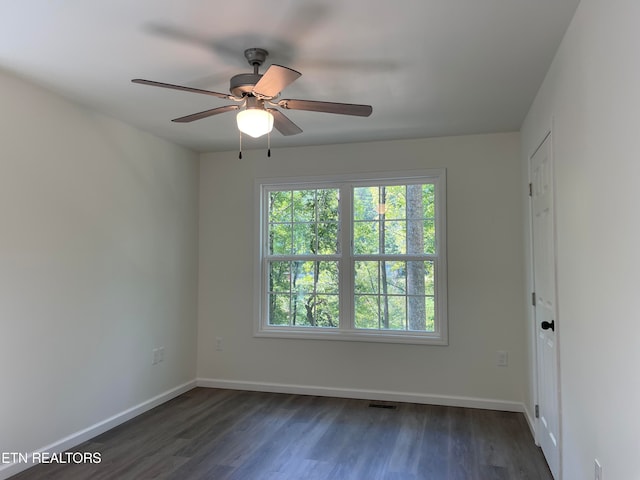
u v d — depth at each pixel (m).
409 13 1.97
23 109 2.72
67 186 3.03
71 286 3.05
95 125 3.28
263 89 2.11
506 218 3.88
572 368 2.17
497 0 1.88
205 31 2.13
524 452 2.98
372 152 4.21
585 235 1.91
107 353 3.37
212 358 4.55
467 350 3.92
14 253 2.65
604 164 1.66
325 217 4.42
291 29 2.11
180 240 4.31
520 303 3.82
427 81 2.75
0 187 2.58
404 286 4.17
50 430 2.88
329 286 4.36
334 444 3.11
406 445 3.09
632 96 1.39
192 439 3.19
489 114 3.40
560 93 2.31
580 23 1.92
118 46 2.29
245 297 4.49
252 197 4.51
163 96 2.99
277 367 4.38
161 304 4.02
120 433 3.30
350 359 4.19
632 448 1.44
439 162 4.04
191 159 4.52
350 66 2.53
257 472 2.70
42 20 2.03
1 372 2.57
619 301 1.53
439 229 4.04
